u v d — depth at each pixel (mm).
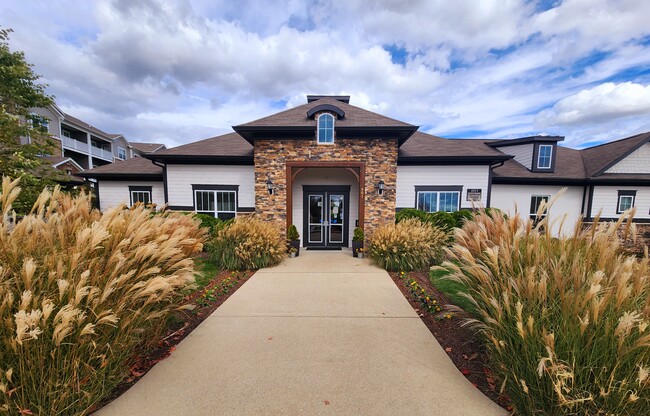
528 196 12172
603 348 2018
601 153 13617
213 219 9562
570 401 1906
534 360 2211
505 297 2416
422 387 2639
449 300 4859
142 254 2902
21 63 10023
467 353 3217
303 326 3936
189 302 4766
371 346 3387
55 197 2965
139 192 12516
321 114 9102
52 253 2480
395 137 9148
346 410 2350
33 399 2031
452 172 10750
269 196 9328
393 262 6980
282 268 7293
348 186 10984
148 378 2750
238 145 12398
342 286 5773
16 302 2145
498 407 2387
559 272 2352
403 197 10914
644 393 1931
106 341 2451
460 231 3803
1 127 8727
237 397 2498
